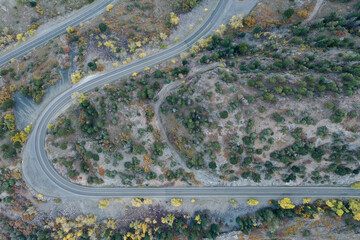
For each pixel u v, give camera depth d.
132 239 80.06
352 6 81.25
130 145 76.62
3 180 79.44
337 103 64.88
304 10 82.88
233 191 80.69
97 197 82.06
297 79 70.06
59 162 79.62
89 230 80.75
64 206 81.88
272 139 68.12
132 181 79.94
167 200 82.12
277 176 77.31
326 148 68.81
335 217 75.44
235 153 73.12
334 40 75.94
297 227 77.00
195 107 74.06
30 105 82.75
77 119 79.50
